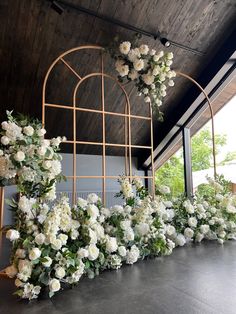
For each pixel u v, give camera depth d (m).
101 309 1.21
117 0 2.56
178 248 2.32
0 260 2.48
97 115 4.01
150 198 2.24
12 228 1.46
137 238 1.93
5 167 1.57
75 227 1.59
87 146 4.96
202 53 3.35
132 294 1.37
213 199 2.73
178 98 4.02
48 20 2.65
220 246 2.38
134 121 4.22
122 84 3.24
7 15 2.57
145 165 5.54
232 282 1.52
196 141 5.64
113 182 5.36
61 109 3.83
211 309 1.20
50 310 1.22
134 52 2.63
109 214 1.94
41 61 3.06
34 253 1.31
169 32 2.96
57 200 1.69
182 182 5.10
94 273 1.63
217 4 2.80
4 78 3.25
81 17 2.65
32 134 1.66
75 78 3.31
